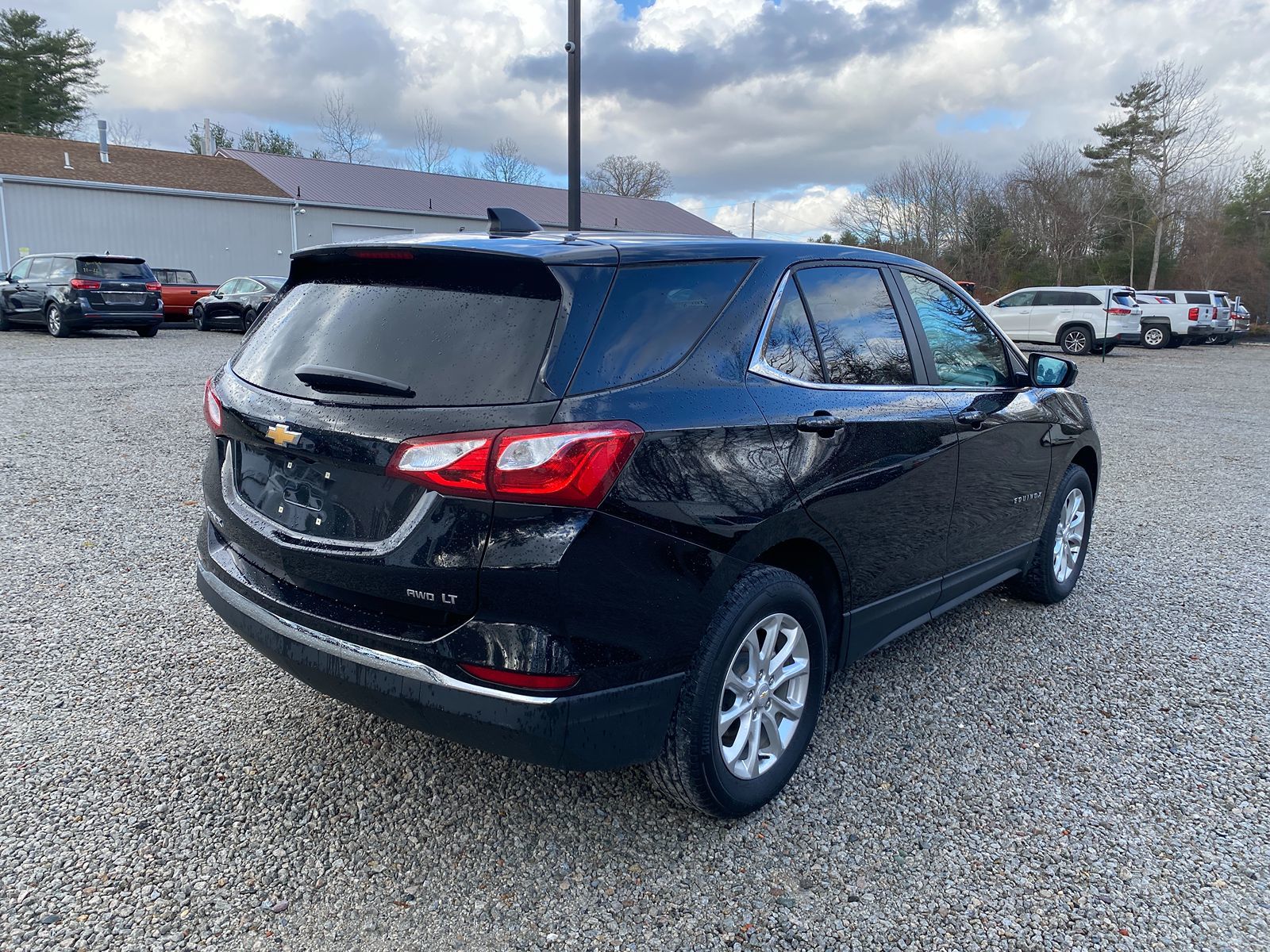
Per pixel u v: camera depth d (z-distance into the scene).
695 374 2.53
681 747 2.51
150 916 2.29
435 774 2.99
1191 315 27.86
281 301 2.99
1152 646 4.22
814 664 2.94
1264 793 2.99
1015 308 25.59
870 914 2.38
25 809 2.71
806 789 2.96
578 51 8.70
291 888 2.42
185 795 2.82
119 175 30.00
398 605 2.36
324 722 3.29
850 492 2.92
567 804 2.84
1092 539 6.11
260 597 2.67
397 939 2.25
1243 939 2.30
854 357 3.14
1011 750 3.24
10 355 15.16
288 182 34.81
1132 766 3.14
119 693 3.45
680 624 2.42
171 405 10.26
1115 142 55.41
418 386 2.34
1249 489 7.86
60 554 5.02
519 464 2.15
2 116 48.78
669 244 2.67
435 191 38.97
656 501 2.32
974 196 51.62
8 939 2.19
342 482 2.43
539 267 2.34
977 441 3.62
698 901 2.41
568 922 2.33
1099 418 12.38
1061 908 2.41
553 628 2.21
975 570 3.87
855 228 54.34
